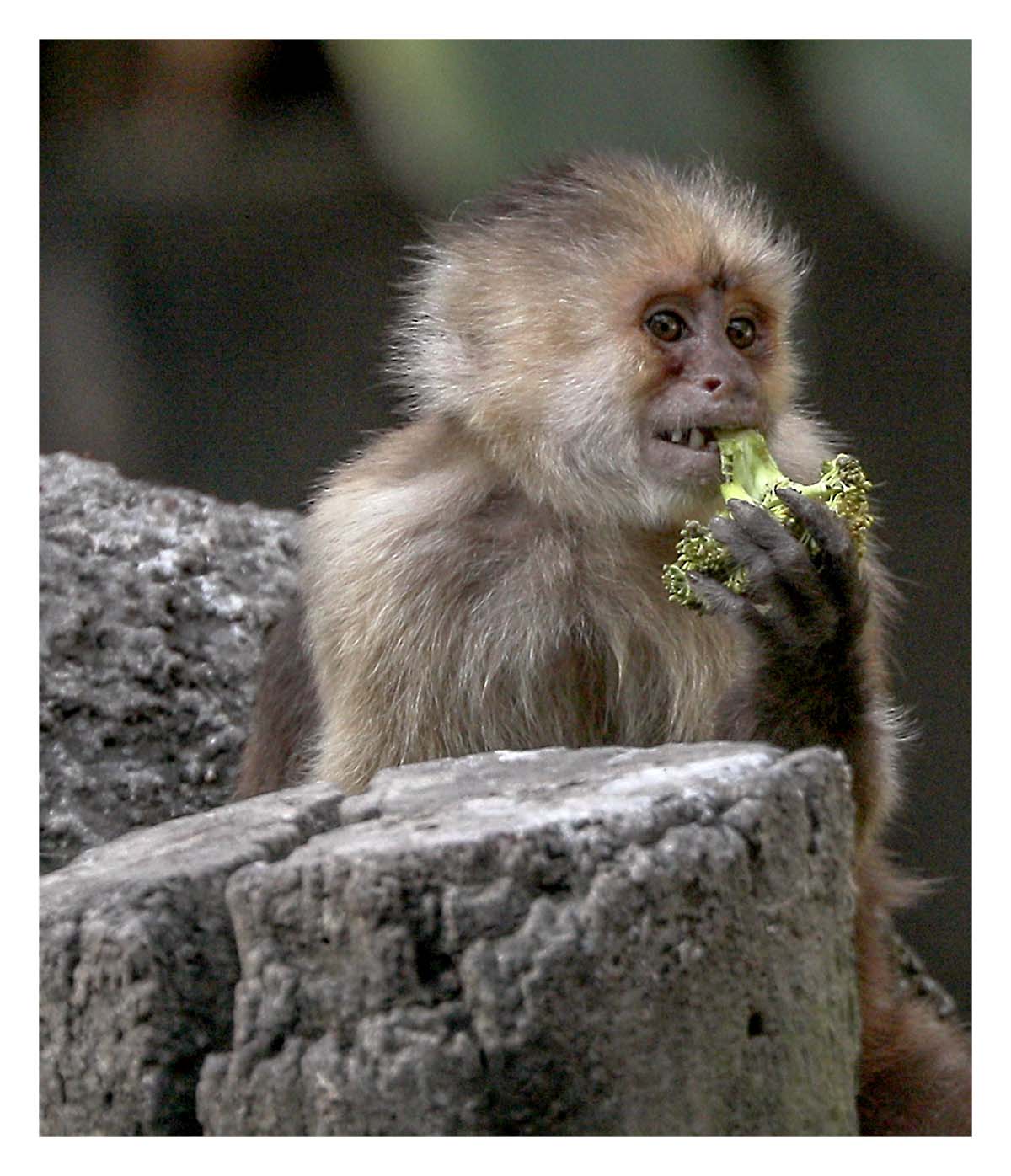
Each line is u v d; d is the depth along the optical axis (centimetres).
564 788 716
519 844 659
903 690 2319
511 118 1514
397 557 1082
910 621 2327
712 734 943
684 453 1059
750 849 688
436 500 1102
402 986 657
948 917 2286
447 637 1076
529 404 1089
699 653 1070
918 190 1669
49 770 1355
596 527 1089
